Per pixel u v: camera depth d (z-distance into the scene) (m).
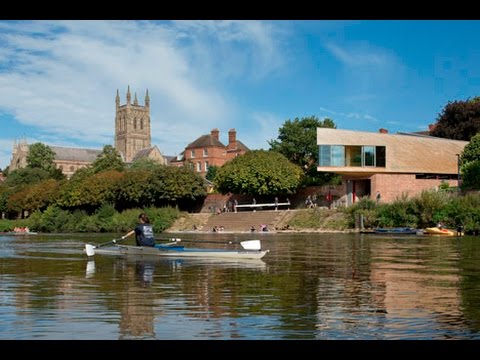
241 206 76.69
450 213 51.25
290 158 89.62
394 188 70.88
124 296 12.30
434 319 9.77
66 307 10.94
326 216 62.66
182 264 20.20
